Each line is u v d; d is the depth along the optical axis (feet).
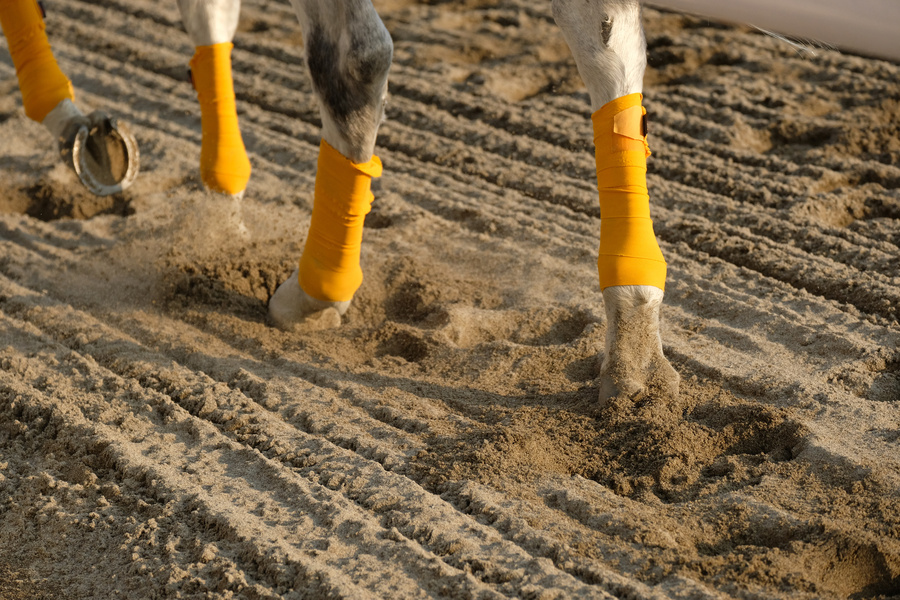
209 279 16.03
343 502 10.84
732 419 12.14
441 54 27.45
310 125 23.95
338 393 13.34
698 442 11.64
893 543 9.70
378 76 12.36
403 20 29.89
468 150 22.15
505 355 14.17
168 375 13.69
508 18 29.91
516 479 11.19
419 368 14.07
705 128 22.33
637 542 10.01
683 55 26.25
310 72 12.85
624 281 11.98
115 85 26.00
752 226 18.31
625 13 11.32
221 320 15.21
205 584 9.70
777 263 16.84
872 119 22.24
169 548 10.24
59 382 13.51
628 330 12.25
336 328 15.21
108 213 19.93
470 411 12.83
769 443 11.85
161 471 11.50
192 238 17.33
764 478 11.02
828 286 16.07
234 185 16.98
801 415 12.34
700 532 10.20
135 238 17.90
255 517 10.63
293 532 10.36
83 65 27.45
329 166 13.52
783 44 26.68
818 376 13.30
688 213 19.04
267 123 23.91
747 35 27.53
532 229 18.31
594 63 11.59
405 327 14.94
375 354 14.64
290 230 18.22
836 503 10.47
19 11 16.66
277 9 31.63
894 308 15.14
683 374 13.55
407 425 12.50
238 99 25.49
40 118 17.02
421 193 20.16
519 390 13.30
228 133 16.83
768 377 13.25
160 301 15.87
